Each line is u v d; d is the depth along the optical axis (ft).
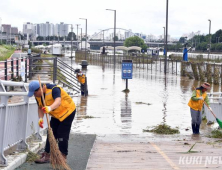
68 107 20.71
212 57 230.89
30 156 22.06
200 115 37.47
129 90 82.53
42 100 20.03
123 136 35.01
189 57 253.65
